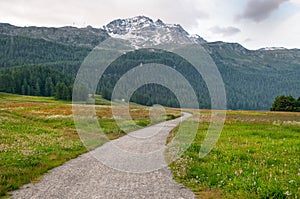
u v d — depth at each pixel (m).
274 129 34.62
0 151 19.45
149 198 11.07
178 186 12.65
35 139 25.72
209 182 12.75
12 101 101.75
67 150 21.94
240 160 16.84
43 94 163.50
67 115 50.62
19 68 175.75
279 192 10.68
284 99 110.44
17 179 13.41
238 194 11.03
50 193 11.67
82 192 11.79
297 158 17.22
